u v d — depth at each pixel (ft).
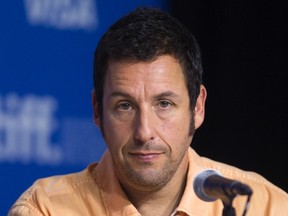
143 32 16.94
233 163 34.17
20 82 30.89
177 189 18.34
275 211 19.33
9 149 30.66
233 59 33.71
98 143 31.78
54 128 31.27
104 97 17.33
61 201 18.81
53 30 31.30
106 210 18.56
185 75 17.26
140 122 16.75
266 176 34.37
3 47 30.66
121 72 16.88
